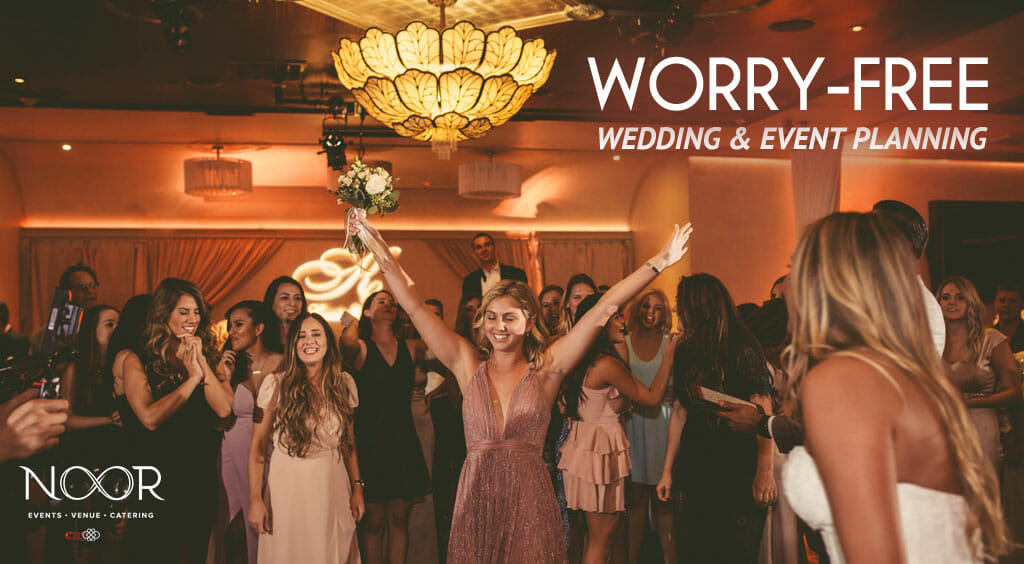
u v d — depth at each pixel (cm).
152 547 334
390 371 400
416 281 1100
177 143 880
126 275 1035
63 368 362
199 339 337
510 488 251
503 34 344
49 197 1013
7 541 191
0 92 661
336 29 516
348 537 350
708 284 341
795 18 507
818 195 816
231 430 377
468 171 861
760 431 251
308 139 862
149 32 520
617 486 355
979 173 1024
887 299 136
